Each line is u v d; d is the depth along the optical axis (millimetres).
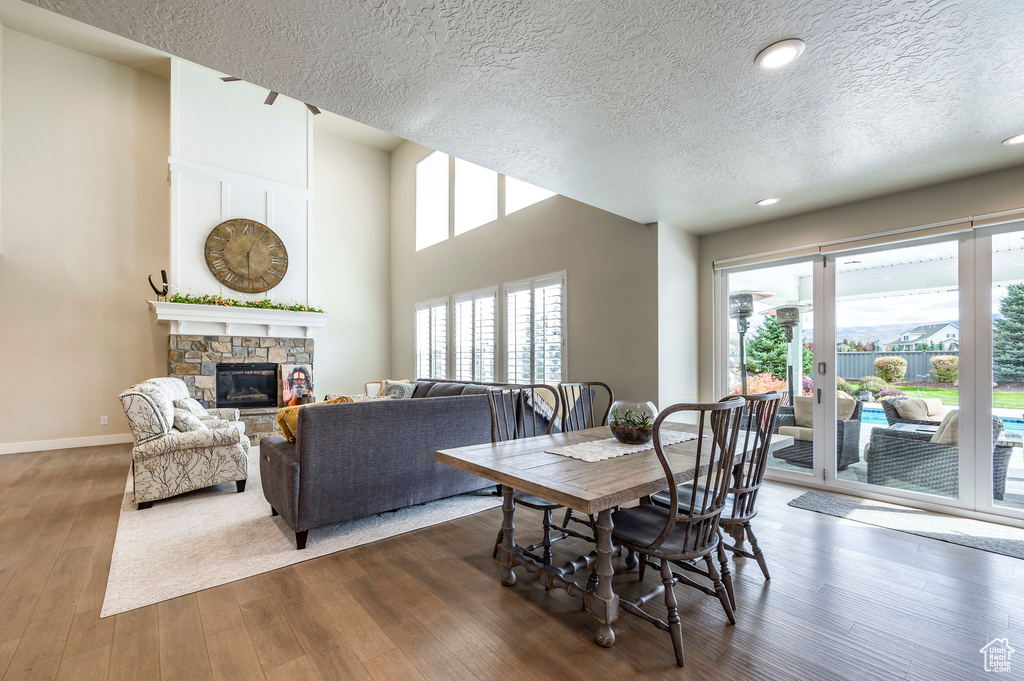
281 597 2043
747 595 2033
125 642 1711
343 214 7852
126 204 5887
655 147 2559
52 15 5070
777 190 3215
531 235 5266
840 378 3592
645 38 1650
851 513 3086
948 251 3096
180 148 5961
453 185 6668
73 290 5543
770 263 3980
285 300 6691
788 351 3875
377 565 2365
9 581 2180
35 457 4926
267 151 6637
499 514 3158
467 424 3346
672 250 4105
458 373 6465
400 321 8016
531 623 1841
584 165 2805
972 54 1709
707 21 1554
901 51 1699
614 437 2492
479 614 1905
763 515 3057
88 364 5609
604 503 1435
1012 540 2607
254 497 3539
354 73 1880
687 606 1951
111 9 1464
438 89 2002
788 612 1899
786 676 1514
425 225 7527
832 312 3627
